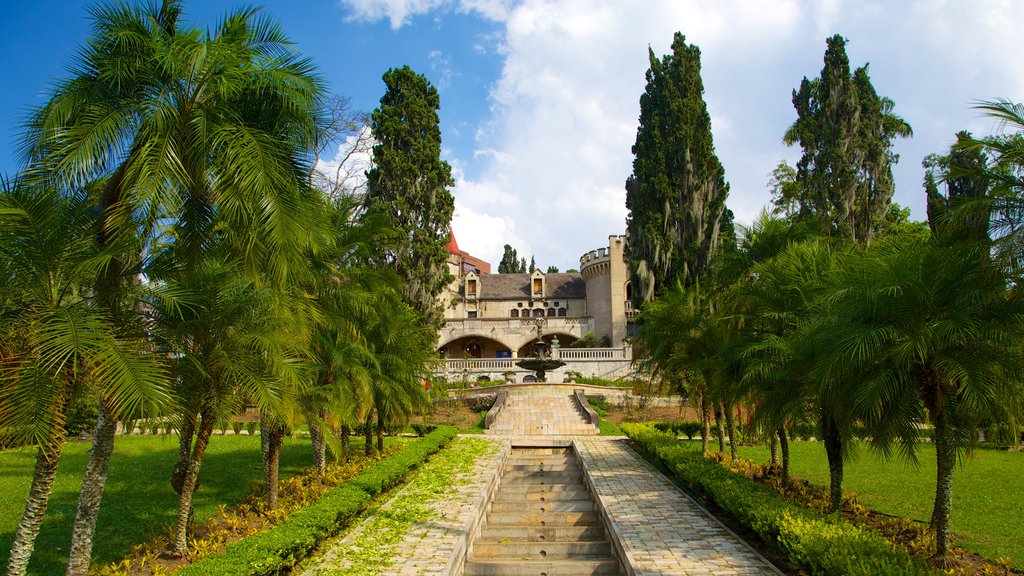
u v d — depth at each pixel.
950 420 9.52
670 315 19.14
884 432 9.88
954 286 8.83
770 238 16.34
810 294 12.65
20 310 7.46
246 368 9.68
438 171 39.84
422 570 9.48
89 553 8.38
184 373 9.46
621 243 65.12
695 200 39.34
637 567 9.52
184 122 8.37
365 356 16.05
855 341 8.78
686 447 19.84
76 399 8.27
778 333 13.62
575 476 20.38
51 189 7.48
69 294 8.05
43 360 7.26
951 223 8.89
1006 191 8.12
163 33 8.63
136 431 29.14
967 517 13.08
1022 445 24.08
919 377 9.60
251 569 8.27
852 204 38.22
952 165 8.77
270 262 8.79
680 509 13.52
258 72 8.81
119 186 8.35
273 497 13.40
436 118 40.91
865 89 41.66
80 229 7.95
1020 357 8.95
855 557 8.03
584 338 62.34
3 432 6.98
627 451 23.25
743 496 11.96
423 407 21.61
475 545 12.27
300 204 9.00
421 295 37.50
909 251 9.45
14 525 12.96
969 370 8.71
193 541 10.79
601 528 13.60
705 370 17.72
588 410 33.41
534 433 30.77
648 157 41.88
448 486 16.17
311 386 13.17
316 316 11.45
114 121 7.89
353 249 15.23
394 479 16.16
